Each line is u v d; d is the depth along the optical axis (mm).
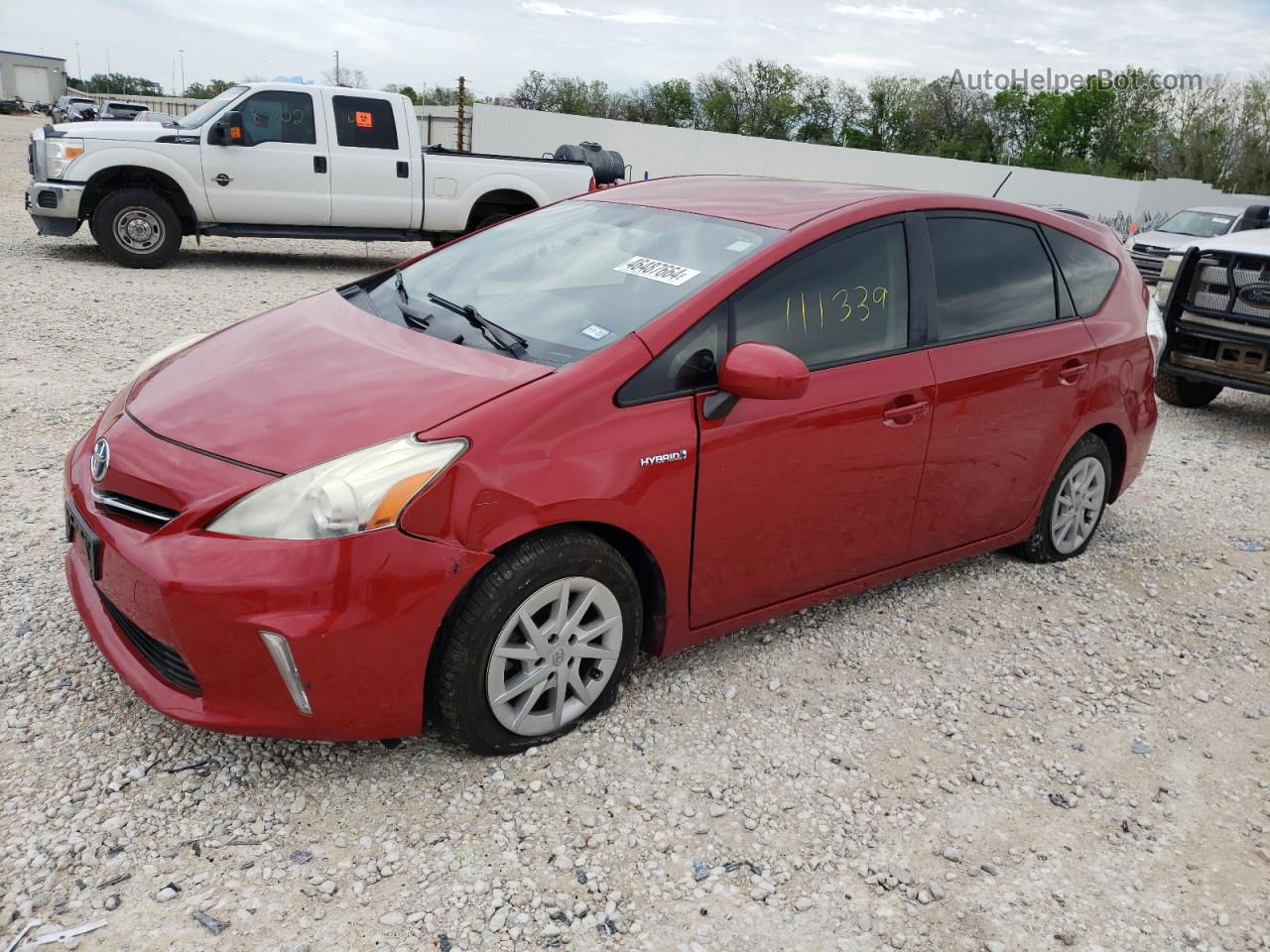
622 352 2889
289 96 10977
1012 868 2713
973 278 3881
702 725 3172
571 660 2924
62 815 2512
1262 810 3076
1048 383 4102
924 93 57469
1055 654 3898
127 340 7277
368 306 3559
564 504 2686
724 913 2439
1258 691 3791
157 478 2600
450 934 2289
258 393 2861
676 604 3127
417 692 2621
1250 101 47188
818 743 3158
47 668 3109
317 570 2420
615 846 2617
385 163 11406
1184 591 4602
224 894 2330
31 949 2131
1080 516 4695
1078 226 4500
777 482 3205
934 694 3521
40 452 4918
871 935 2428
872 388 3416
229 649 2443
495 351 3029
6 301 8203
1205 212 19219
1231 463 6789
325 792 2693
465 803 2705
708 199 3797
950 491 3861
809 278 3312
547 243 3729
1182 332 7691
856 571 3682
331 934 2254
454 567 2541
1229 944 2518
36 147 10406
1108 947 2471
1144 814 2998
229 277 10805
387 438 2582
